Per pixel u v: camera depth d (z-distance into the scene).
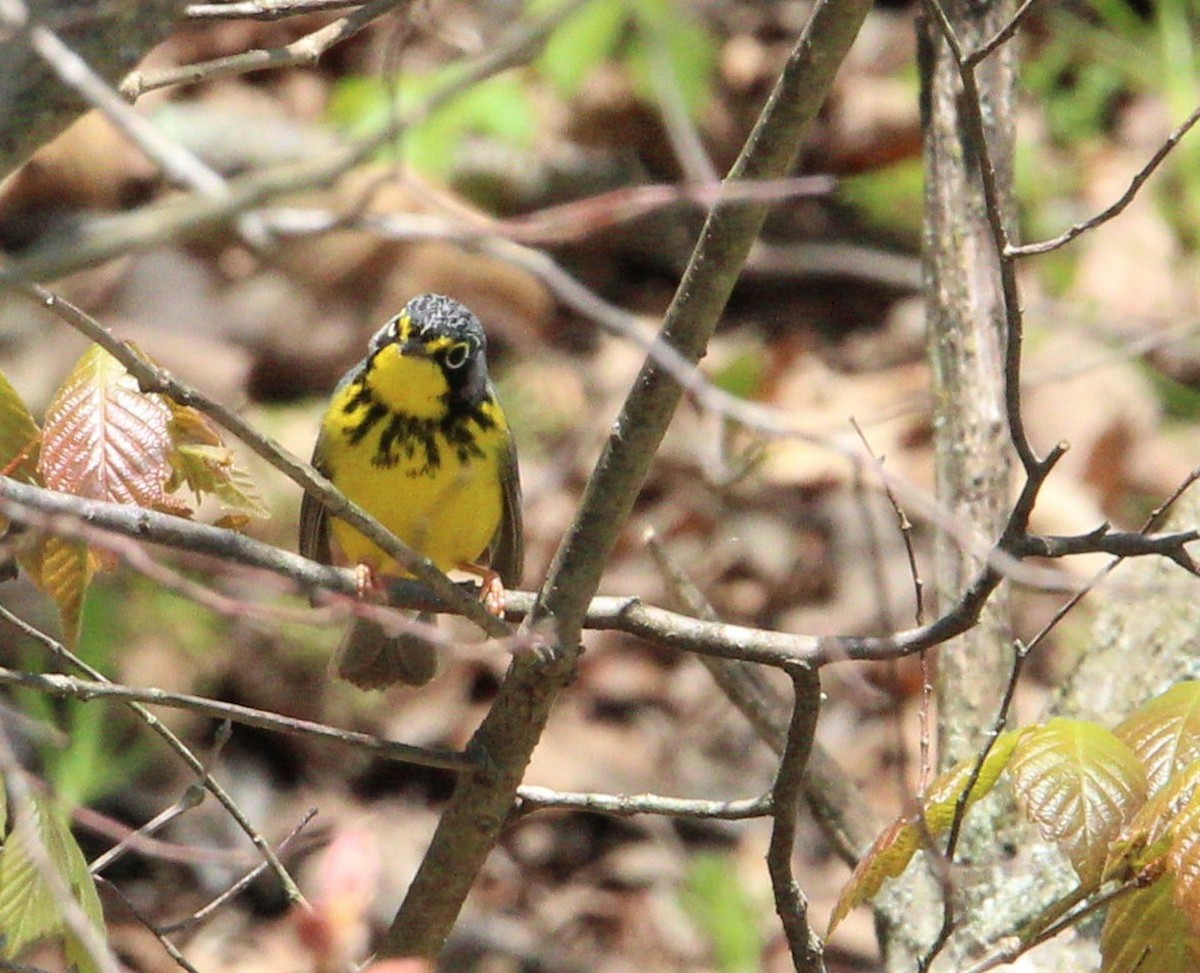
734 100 17.86
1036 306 16.03
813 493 15.51
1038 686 13.50
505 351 16.23
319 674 14.09
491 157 17.03
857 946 12.56
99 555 6.21
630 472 6.02
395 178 4.30
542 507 15.15
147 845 5.66
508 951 12.77
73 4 4.46
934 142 8.07
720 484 12.26
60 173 16.44
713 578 15.02
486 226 5.00
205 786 6.82
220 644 13.85
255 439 5.45
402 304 15.95
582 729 14.41
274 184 3.54
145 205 16.50
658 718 14.60
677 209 17.72
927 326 8.16
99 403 6.23
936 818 5.75
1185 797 5.31
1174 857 5.19
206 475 6.36
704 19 18.52
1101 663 8.04
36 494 5.95
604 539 6.12
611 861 13.52
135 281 15.72
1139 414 15.58
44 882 5.70
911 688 13.66
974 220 7.99
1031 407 15.49
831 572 14.90
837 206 17.98
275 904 12.88
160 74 6.12
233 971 12.20
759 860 13.34
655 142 17.45
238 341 15.64
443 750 6.44
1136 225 17.23
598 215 5.42
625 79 17.33
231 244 16.09
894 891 7.68
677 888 13.23
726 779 14.09
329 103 16.94
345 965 4.63
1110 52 18.41
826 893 13.05
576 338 16.62
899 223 17.80
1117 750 5.52
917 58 8.22
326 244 15.90
